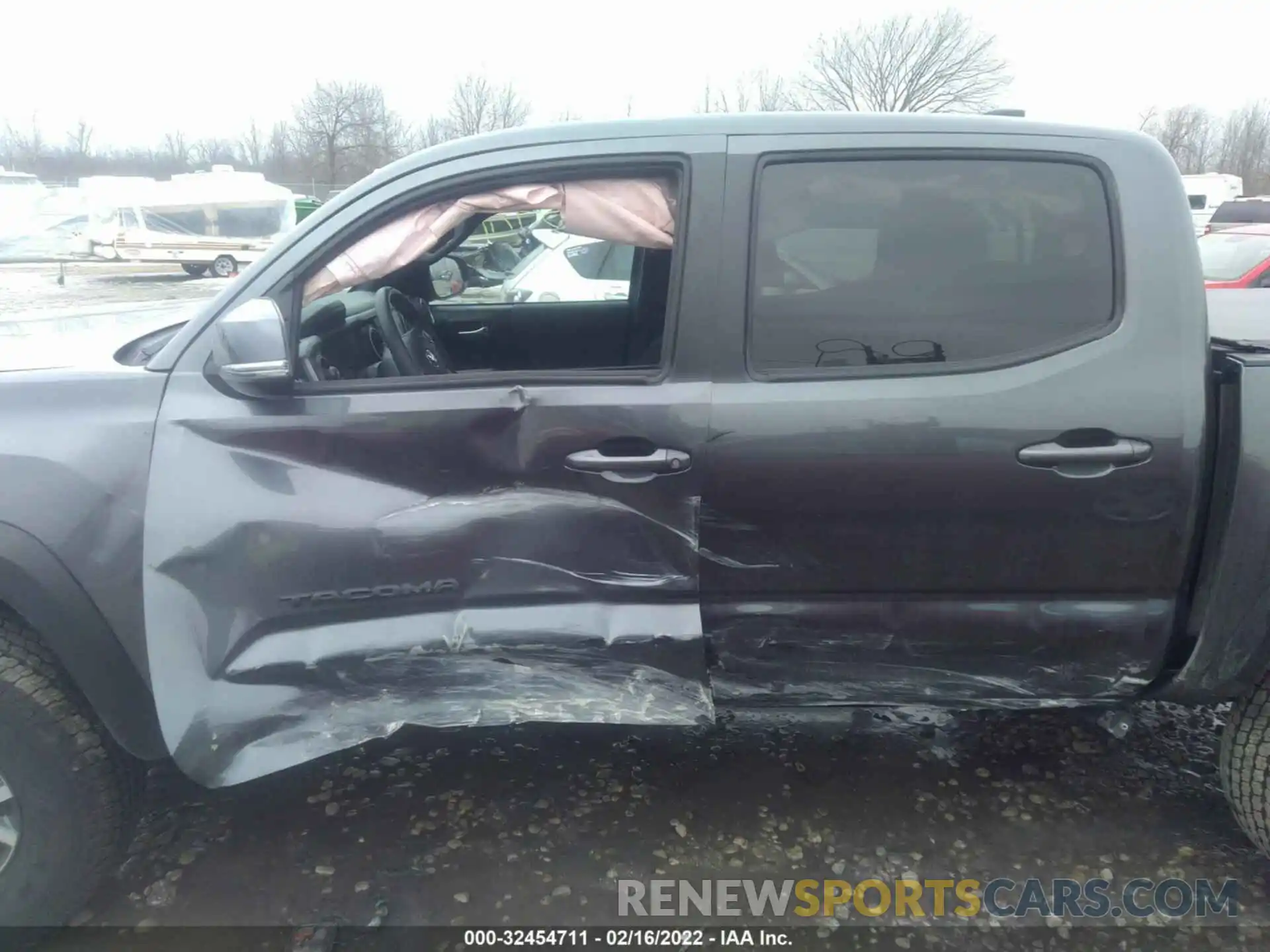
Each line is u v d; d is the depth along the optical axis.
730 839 2.55
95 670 2.01
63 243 25.19
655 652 2.21
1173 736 3.02
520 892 2.36
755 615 2.22
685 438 2.11
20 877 2.10
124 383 2.08
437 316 3.35
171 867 2.43
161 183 26.20
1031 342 2.12
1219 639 2.16
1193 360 2.09
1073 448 2.08
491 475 2.13
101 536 2.00
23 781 2.04
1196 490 2.09
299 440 2.09
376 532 2.11
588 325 3.37
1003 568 2.16
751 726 3.07
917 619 2.21
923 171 2.17
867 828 2.60
